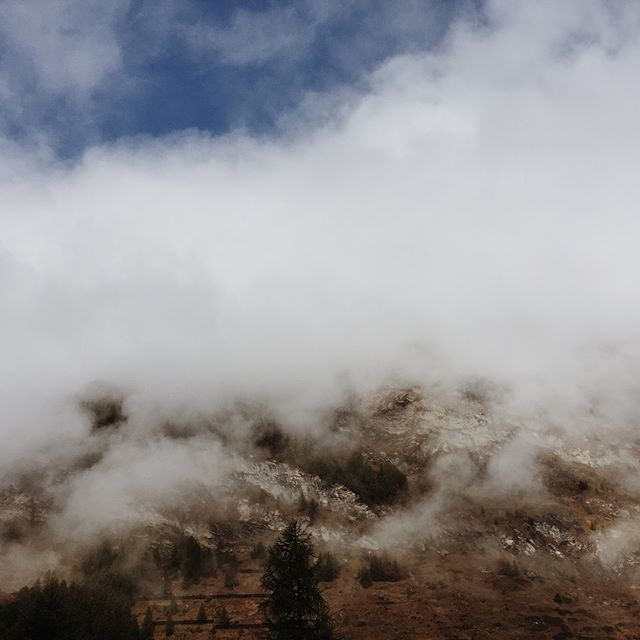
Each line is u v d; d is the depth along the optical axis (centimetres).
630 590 8756
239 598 8069
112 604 6750
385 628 7500
